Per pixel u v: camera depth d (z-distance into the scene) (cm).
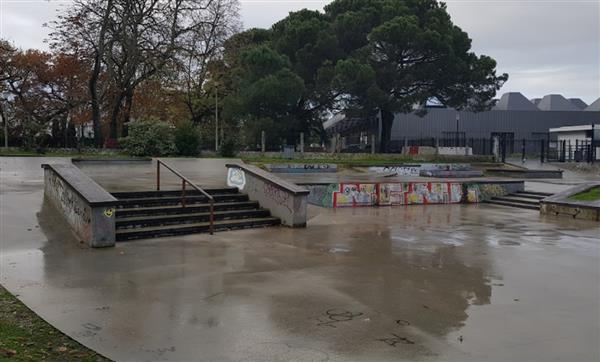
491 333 545
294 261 869
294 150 3594
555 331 554
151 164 2058
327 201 1758
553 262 905
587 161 3978
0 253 839
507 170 3084
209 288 693
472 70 3766
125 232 1002
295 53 3838
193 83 4059
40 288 671
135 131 2592
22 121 3691
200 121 4347
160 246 959
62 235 973
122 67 3256
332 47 3716
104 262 820
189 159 2280
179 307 610
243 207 1295
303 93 3566
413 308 627
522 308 635
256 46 3797
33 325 539
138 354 474
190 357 470
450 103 3906
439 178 2678
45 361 448
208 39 3553
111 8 2991
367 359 471
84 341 501
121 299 636
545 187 2250
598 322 586
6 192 1280
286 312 601
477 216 1560
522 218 1526
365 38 3853
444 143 4788
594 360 479
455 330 552
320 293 682
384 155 3559
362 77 3356
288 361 464
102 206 919
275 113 3631
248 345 500
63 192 1066
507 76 3934
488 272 823
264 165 2644
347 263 864
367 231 1212
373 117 4488
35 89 4022
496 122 5753
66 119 3838
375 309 620
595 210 1477
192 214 1186
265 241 1045
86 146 3173
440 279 772
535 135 5781
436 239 1125
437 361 469
